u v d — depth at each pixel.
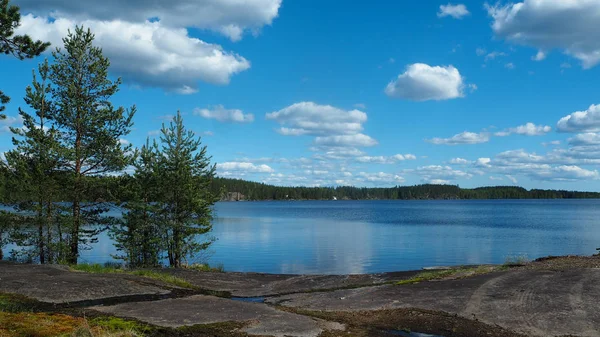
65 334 8.22
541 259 21.98
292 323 10.68
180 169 25.42
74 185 23.80
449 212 120.44
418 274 19.28
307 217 93.56
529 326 9.98
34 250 23.67
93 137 25.30
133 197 24.91
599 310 10.59
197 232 25.45
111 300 13.20
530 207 164.88
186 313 11.52
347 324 10.82
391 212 121.06
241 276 20.39
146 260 25.52
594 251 34.91
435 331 10.07
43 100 24.48
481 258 31.11
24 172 22.52
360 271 25.95
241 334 9.66
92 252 34.34
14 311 11.05
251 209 151.00
